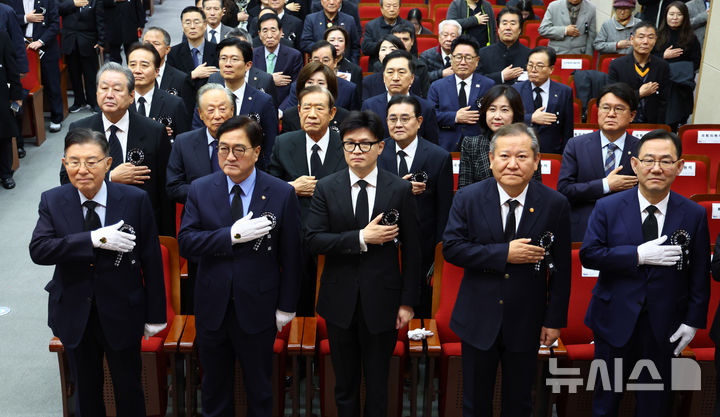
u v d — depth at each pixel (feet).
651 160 10.80
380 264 10.96
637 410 11.63
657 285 11.05
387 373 11.35
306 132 14.39
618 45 28.55
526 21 32.22
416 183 14.01
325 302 11.21
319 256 13.29
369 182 11.00
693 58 25.30
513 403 11.10
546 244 10.53
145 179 14.64
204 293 11.12
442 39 22.95
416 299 11.16
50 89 27.61
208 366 11.44
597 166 14.98
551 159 16.65
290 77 22.29
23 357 14.96
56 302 10.91
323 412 12.47
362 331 11.14
